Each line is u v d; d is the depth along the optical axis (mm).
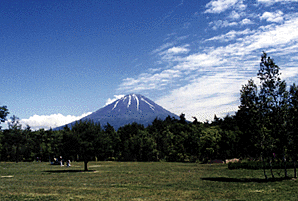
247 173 40000
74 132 50938
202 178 34406
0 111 87062
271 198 19266
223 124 105438
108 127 156875
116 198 19484
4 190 23469
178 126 150625
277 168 43906
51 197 19516
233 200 18734
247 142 32062
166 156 116938
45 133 126875
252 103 31547
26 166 68375
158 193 22109
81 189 24312
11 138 113812
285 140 29453
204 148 86562
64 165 72188
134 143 117812
